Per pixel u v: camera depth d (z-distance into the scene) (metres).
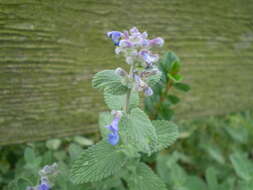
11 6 0.13
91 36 0.15
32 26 0.14
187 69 0.19
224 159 0.22
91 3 0.14
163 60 0.16
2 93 0.14
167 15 0.16
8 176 0.17
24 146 0.18
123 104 0.12
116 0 0.15
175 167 0.18
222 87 0.21
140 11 0.15
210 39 0.18
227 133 0.23
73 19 0.14
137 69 0.11
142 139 0.10
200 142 0.22
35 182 0.15
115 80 0.11
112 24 0.15
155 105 0.16
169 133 0.13
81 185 0.14
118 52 0.10
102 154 0.12
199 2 0.17
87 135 0.19
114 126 0.11
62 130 0.17
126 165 0.13
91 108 0.17
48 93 0.15
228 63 0.20
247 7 0.18
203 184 0.18
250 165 0.19
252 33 0.19
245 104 0.22
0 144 0.16
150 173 0.13
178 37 0.17
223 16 0.18
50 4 0.14
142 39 0.10
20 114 0.15
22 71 0.14
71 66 0.15
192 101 0.20
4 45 0.13
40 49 0.14
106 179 0.14
